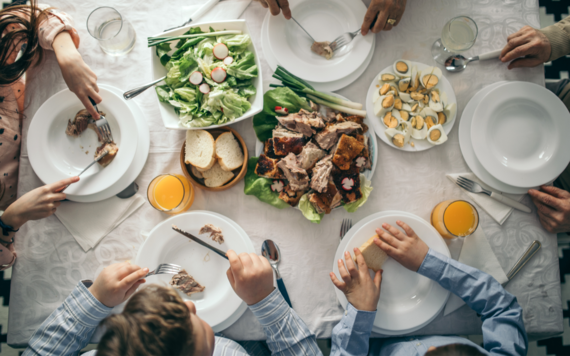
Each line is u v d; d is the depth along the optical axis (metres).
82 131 1.33
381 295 1.28
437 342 1.20
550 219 1.30
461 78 1.39
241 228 1.30
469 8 1.41
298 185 1.21
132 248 1.33
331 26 1.38
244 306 1.27
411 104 1.33
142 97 1.38
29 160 1.28
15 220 1.22
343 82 1.36
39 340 1.11
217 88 1.23
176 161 1.36
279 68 1.30
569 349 2.06
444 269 1.21
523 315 1.31
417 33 1.40
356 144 1.21
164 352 0.78
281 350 1.17
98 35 1.34
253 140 1.36
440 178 1.36
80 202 1.33
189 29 1.27
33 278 1.30
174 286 1.24
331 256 1.33
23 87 1.54
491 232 1.35
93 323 1.15
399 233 1.24
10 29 1.35
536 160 1.31
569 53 1.35
